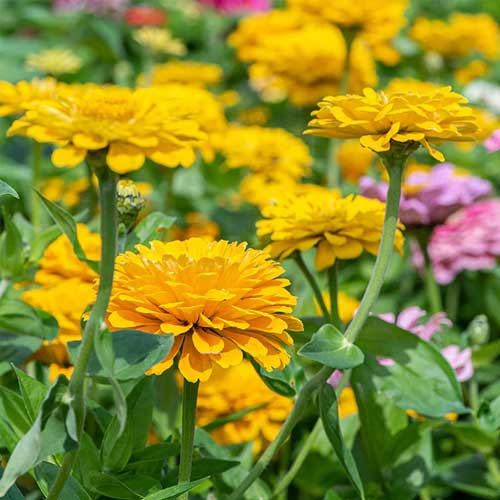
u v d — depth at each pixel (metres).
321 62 1.96
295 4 1.76
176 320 0.86
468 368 1.19
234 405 1.20
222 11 3.03
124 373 0.82
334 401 0.95
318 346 0.92
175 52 2.34
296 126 2.23
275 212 1.10
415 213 1.35
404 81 2.06
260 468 0.95
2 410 0.93
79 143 0.79
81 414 0.81
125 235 1.04
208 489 1.08
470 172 2.01
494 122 2.05
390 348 1.04
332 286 1.06
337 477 1.17
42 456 0.81
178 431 1.10
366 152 1.91
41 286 1.18
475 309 1.68
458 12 3.37
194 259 0.89
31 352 1.08
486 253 1.58
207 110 1.46
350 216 1.07
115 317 0.85
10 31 2.75
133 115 0.85
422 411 1.03
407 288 1.72
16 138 1.96
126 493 0.92
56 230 1.11
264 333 0.88
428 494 1.22
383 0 1.71
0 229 1.16
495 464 1.21
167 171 1.50
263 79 2.22
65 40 2.54
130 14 2.72
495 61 2.87
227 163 1.73
